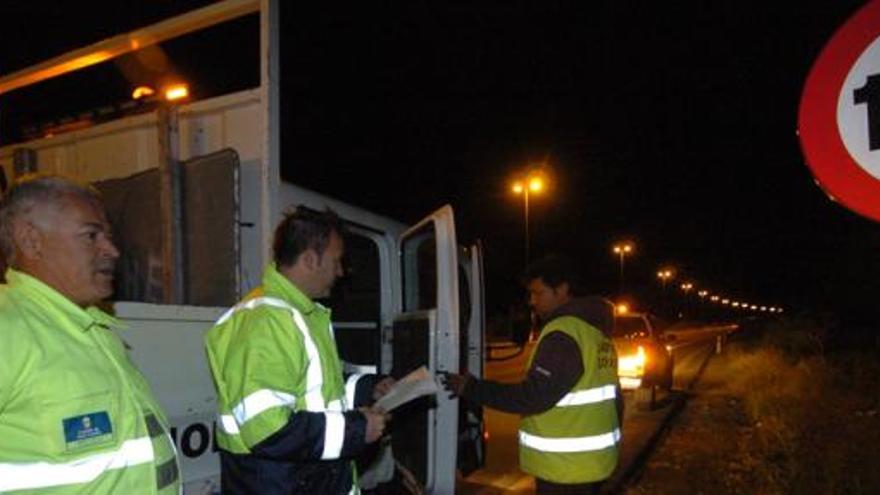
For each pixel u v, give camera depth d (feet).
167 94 14.21
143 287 12.59
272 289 8.18
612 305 13.30
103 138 15.06
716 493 23.49
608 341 12.82
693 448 31.65
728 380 59.52
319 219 8.44
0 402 5.19
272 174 12.23
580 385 11.96
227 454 7.94
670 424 38.50
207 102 13.34
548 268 12.56
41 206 6.09
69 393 5.50
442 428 11.69
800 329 67.92
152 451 6.12
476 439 16.98
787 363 59.06
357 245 16.11
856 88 6.33
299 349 7.67
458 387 11.65
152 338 8.73
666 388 45.85
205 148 13.43
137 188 12.82
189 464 9.15
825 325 63.93
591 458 12.01
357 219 15.19
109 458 5.66
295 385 7.56
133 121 14.56
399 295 16.07
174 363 8.99
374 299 16.19
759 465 25.82
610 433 12.41
